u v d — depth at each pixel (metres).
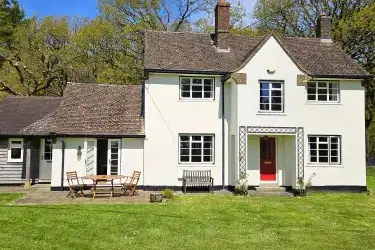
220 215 13.66
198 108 20.73
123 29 38.16
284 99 19.91
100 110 21.53
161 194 16.56
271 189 20.25
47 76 39.41
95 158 20.25
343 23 32.56
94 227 11.58
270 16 37.41
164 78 20.55
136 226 11.77
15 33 38.56
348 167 20.91
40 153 22.92
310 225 12.37
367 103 38.50
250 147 20.81
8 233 10.73
